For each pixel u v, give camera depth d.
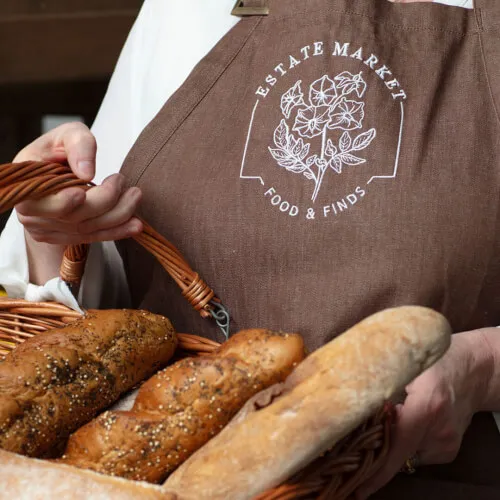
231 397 0.78
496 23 1.04
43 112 3.61
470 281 1.02
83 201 0.92
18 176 0.88
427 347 0.71
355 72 1.06
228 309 1.09
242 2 1.15
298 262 1.04
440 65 1.04
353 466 0.77
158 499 0.71
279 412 0.71
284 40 1.10
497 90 1.02
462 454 0.98
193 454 0.76
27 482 0.72
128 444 0.78
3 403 0.81
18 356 0.87
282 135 1.07
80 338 0.90
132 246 1.16
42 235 0.99
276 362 0.78
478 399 0.95
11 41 3.10
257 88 1.10
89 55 3.10
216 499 0.71
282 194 1.05
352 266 1.02
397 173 1.02
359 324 0.74
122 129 1.25
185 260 1.09
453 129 1.02
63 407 0.84
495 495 0.90
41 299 1.13
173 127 1.14
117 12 3.04
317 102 1.06
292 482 0.73
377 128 1.03
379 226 1.01
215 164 1.10
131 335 0.93
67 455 0.81
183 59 1.21
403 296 1.01
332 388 0.70
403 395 0.85
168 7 1.24
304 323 1.04
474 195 1.00
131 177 1.14
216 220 1.07
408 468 0.92
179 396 0.79
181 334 1.03
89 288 1.19
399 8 1.08
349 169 1.03
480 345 0.96
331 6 1.08
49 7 3.05
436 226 1.00
